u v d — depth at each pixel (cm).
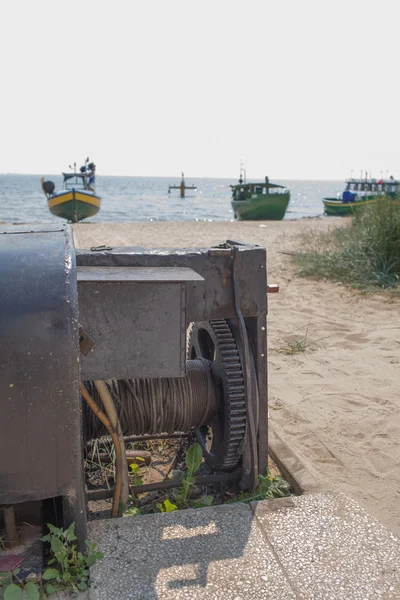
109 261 339
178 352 318
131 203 8106
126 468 348
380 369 618
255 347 371
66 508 270
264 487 367
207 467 419
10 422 249
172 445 454
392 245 1095
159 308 313
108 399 329
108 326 308
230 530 310
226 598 261
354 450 441
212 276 349
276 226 2666
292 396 547
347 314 862
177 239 1955
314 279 1134
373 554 292
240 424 364
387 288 1011
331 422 489
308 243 1598
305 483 372
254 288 358
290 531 310
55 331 250
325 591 266
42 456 256
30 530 293
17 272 260
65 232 311
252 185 3844
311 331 775
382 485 390
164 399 368
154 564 283
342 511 329
